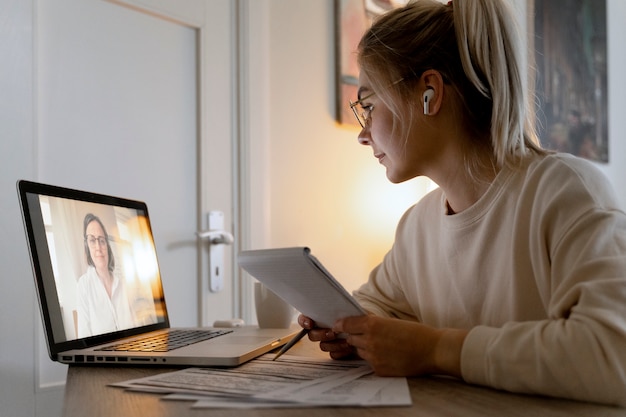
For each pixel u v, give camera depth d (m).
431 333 0.72
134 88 1.72
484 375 0.66
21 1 1.46
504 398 0.62
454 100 0.92
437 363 0.70
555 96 2.93
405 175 0.97
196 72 1.87
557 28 2.96
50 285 0.91
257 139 1.97
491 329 0.69
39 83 1.51
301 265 0.72
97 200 1.12
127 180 1.69
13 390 1.39
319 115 2.17
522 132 0.90
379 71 0.94
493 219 0.90
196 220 1.85
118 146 1.67
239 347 0.91
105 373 0.81
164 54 1.80
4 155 1.41
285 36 2.08
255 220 1.95
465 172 0.94
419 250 1.11
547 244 0.78
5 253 1.39
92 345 0.98
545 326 0.65
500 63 0.88
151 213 1.74
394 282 1.20
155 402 0.62
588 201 0.74
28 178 1.45
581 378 0.60
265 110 2.00
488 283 0.92
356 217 2.28
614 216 0.72
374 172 2.36
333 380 0.70
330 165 2.20
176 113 1.82
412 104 0.93
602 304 0.64
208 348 0.90
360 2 2.30
